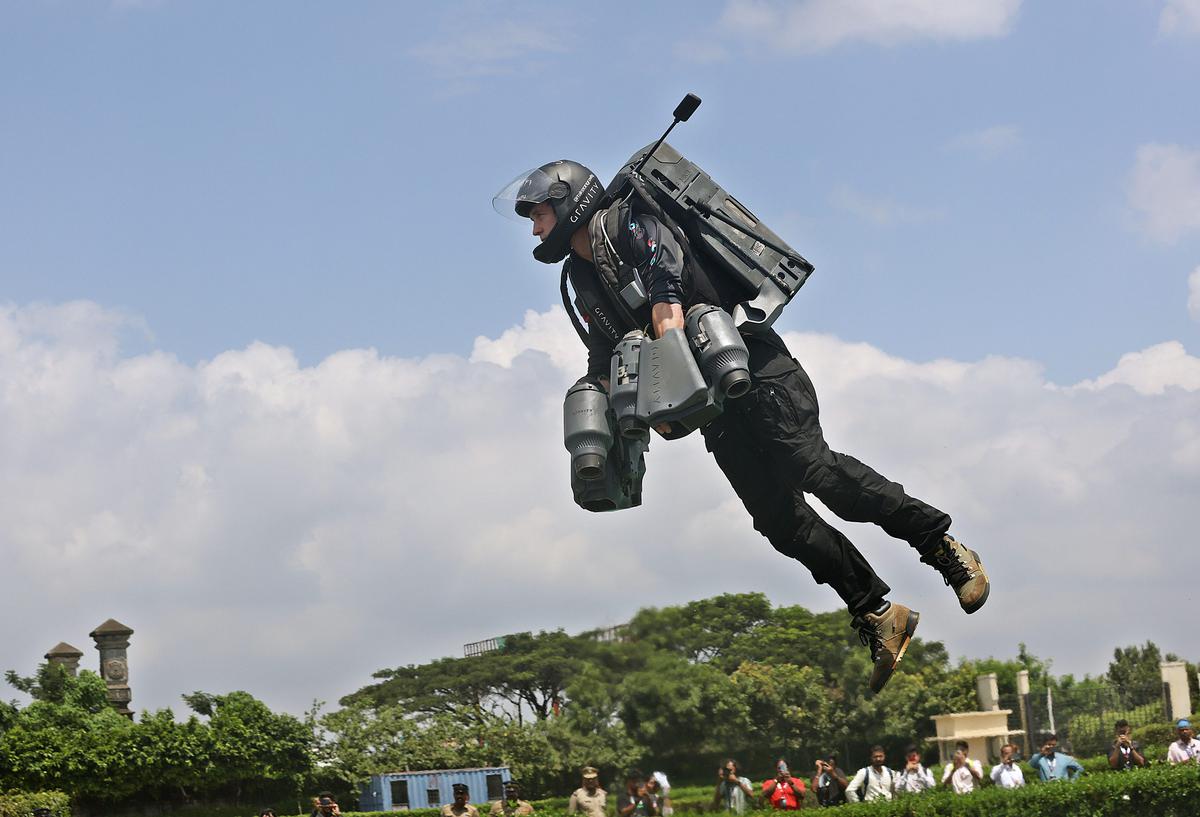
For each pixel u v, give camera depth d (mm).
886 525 5363
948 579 5410
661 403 5082
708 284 5316
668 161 5461
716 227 5348
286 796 20438
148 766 21375
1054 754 12961
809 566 5676
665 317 5203
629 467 5625
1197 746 13047
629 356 5238
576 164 5504
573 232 5469
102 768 21812
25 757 22656
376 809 13961
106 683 28297
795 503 5648
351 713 14891
